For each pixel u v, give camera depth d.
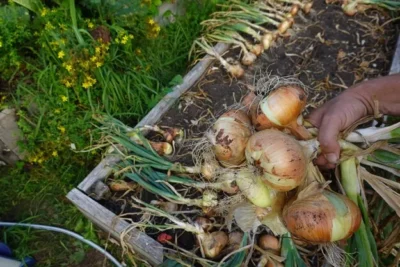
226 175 0.64
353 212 0.58
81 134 0.84
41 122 0.84
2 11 0.85
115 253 0.81
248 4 1.02
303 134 0.64
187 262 0.68
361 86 0.65
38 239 0.81
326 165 0.64
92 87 0.85
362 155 0.64
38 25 0.87
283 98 0.61
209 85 0.91
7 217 0.84
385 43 0.97
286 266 0.63
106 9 0.88
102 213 0.73
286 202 0.62
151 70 0.92
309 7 1.00
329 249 0.60
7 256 0.77
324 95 0.89
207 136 0.64
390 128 0.65
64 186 0.86
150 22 0.91
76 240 0.82
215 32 0.97
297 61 0.95
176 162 0.80
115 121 0.81
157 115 0.85
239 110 0.66
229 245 0.69
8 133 0.84
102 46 0.83
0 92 0.85
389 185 0.65
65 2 0.85
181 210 0.75
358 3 1.00
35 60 0.87
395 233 0.63
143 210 0.72
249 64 0.94
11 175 0.87
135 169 0.76
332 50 0.96
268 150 0.57
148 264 0.74
